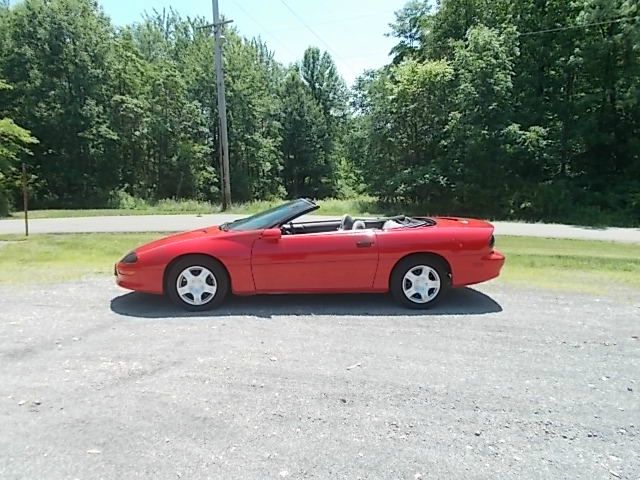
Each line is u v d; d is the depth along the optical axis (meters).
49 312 4.73
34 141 22.73
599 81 20.94
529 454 2.29
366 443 2.38
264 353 3.64
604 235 13.38
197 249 4.80
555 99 21.36
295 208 5.16
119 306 4.97
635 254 9.15
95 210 21.69
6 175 22.12
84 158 28.22
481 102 20.06
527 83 21.31
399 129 23.52
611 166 21.67
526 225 16.62
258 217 5.33
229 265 4.80
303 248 4.83
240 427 2.54
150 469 2.16
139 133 30.55
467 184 20.98
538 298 5.39
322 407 2.76
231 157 35.75
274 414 2.68
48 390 2.98
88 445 2.36
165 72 31.56
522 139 19.55
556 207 19.42
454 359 3.52
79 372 3.26
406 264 4.91
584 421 2.61
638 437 2.45
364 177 25.38
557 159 20.67
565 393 2.96
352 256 4.86
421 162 23.38
